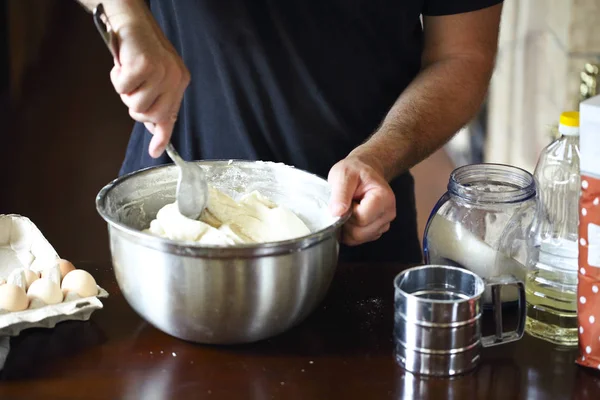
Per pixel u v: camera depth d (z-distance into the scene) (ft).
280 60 4.42
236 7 4.29
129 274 3.16
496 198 3.45
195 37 4.43
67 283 3.51
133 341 3.32
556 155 3.57
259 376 3.10
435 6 4.55
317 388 3.03
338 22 4.37
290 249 3.03
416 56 4.75
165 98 3.19
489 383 3.08
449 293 3.23
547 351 3.29
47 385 3.02
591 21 6.89
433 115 4.33
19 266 3.71
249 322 3.12
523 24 7.82
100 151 10.37
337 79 4.49
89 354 3.22
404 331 3.12
